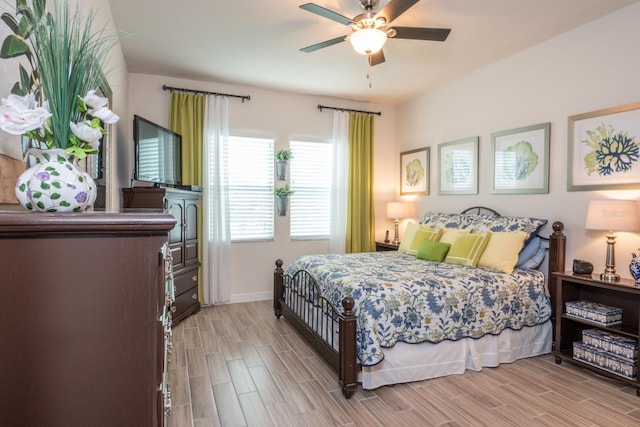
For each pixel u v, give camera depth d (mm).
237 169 4762
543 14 2906
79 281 816
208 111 4516
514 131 3703
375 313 2480
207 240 4516
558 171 3318
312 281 3109
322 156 5227
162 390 951
